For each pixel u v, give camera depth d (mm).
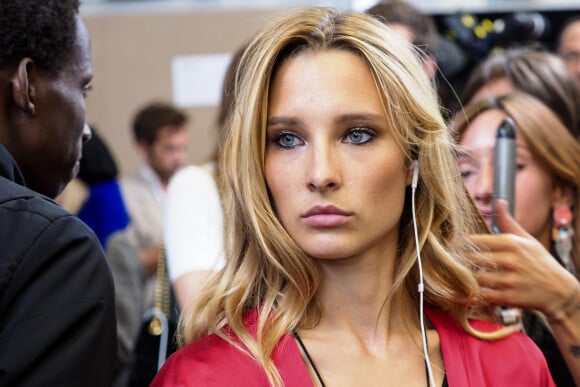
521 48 2984
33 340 1308
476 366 1552
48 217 1388
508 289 1743
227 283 1532
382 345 1529
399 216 1499
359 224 1444
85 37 1592
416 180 1529
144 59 4184
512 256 1733
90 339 1348
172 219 2195
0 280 1324
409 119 1483
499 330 1619
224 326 1523
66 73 1549
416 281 1602
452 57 3154
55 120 1542
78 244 1389
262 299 1535
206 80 4160
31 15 1500
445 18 3369
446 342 1562
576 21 3287
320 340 1508
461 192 1649
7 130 1512
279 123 1459
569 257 2201
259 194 1475
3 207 1375
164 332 2271
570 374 1937
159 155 3994
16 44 1493
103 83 4191
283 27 1487
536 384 1576
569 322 1757
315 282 1503
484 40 3312
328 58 1462
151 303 3438
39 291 1337
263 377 1455
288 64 1472
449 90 2848
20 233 1360
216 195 2199
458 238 1631
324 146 1435
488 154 2127
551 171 2182
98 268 1397
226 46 4164
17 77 1498
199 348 1499
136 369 2268
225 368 1460
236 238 1542
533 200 2172
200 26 4168
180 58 4176
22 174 1549
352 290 1518
